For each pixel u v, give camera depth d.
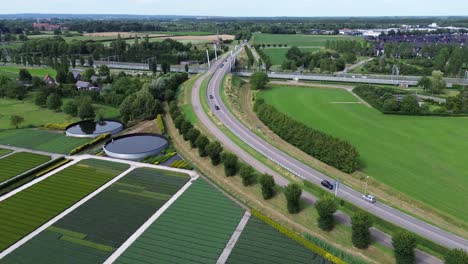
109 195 88.81
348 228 72.50
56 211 82.31
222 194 88.88
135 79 191.38
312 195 84.88
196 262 65.56
